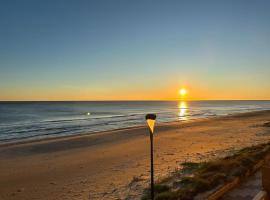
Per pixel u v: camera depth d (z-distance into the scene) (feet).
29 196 34.42
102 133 102.73
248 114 213.66
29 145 77.66
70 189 36.29
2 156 62.90
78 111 322.75
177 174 36.47
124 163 51.11
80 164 52.26
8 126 140.26
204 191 25.99
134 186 34.45
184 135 92.17
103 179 40.19
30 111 311.27
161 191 28.73
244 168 32.71
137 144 75.41
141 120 180.04
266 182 19.86
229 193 26.43
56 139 88.99
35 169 49.44
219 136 87.40
